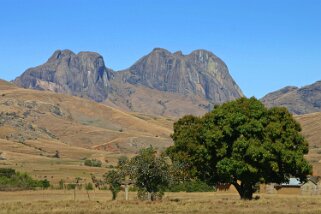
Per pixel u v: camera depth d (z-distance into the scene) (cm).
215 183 7625
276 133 6994
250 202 6406
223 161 6962
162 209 5375
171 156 7738
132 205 5878
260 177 7044
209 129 7181
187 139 7581
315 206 5866
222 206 5753
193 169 7438
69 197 8844
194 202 6406
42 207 5694
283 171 7231
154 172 6825
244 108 7119
